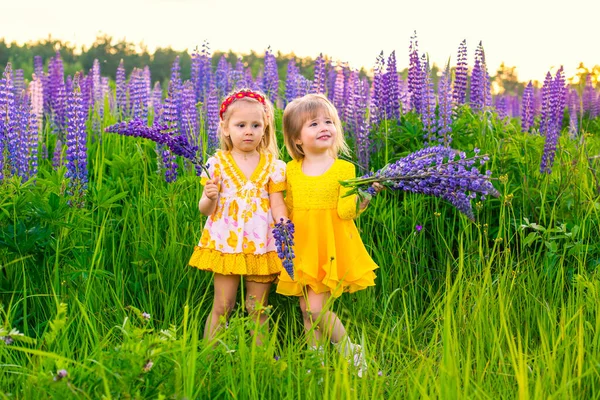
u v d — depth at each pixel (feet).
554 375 10.88
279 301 16.30
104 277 15.17
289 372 10.84
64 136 25.02
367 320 15.48
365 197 13.08
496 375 11.63
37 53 57.52
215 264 14.94
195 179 18.76
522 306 14.90
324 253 15.03
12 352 12.53
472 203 18.60
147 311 15.08
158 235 17.12
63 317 11.04
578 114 38.32
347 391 10.10
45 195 16.84
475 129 21.36
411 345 13.99
